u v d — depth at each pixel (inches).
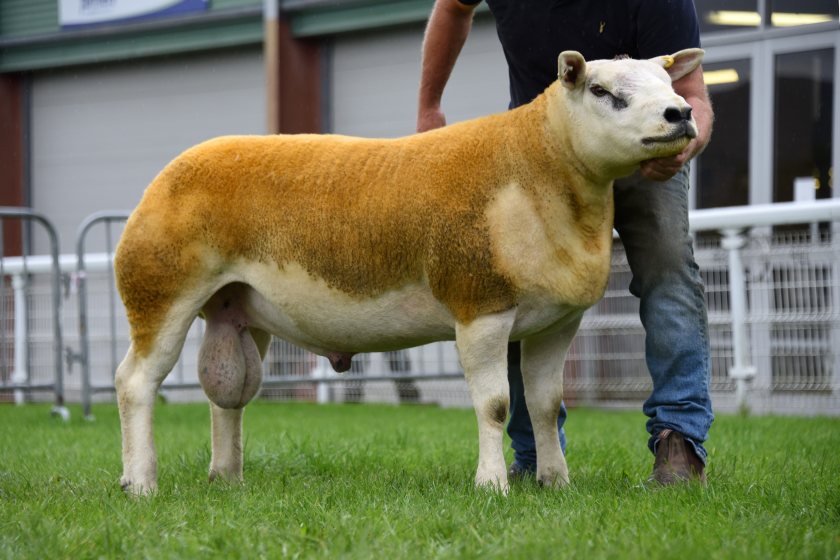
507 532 158.2
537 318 205.3
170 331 220.2
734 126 568.4
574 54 194.1
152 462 219.3
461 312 203.9
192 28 705.6
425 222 203.6
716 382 463.8
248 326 231.1
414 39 655.1
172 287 219.3
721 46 570.6
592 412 466.6
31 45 756.6
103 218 468.8
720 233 495.5
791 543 152.3
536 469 241.3
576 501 190.4
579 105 196.5
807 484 213.3
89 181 755.4
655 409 222.2
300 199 214.5
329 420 426.3
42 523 170.7
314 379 499.2
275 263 217.5
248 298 227.0
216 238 219.1
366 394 575.8
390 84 662.5
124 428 220.2
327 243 212.1
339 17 658.8
